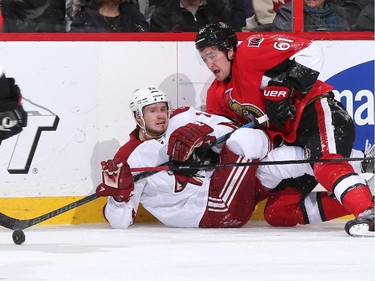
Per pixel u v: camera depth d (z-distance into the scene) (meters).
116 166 11.00
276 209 11.54
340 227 11.59
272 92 11.02
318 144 11.27
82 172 12.16
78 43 12.11
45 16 12.23
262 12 12.67
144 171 11.23
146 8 12.49
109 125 12.23
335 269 7.85
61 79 12.09
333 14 12.77
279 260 8.38
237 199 11.33
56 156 12.09
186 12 12.55
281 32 12.66
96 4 12.35
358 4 12.82
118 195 11.09
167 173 11.41
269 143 11.43
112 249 9.28
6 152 11.96
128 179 11.05
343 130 11.37
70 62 12.09
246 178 11.30
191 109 11.88
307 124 11.38
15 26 12.13
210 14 12.64
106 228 11.53
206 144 11.32
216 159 11.77
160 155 11.59
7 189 11.98
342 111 11.52
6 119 9.10
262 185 11.60
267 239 10.11
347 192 10.47
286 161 10.84
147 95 11.43
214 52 11.39
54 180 12.09
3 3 12.09
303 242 9.77
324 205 11.45
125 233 10.89
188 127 11.24
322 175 10.82
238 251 9.04
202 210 11.43
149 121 11.46
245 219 11.48
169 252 8.99
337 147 11.24
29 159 12.02
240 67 11.38
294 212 11.53
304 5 12.65
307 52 11.11
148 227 11.66
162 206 11.59
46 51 12.04
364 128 12.71
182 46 12.38
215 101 11.95
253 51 11.30
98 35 12.16
